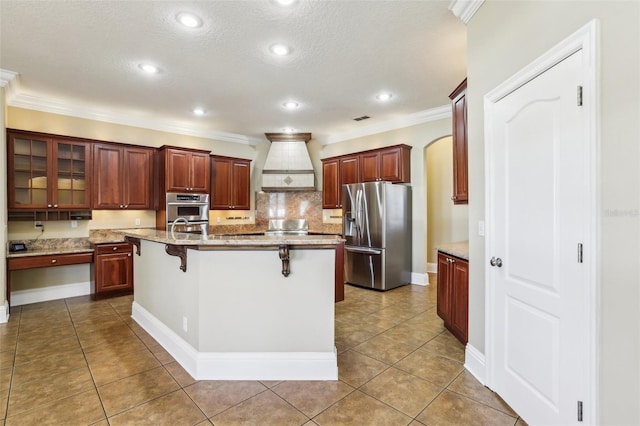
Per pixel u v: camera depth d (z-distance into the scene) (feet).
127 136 16.40
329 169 19.77
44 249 13.87
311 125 18.60
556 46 4.94
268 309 7.59
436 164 20.11
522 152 5.85
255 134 20.66
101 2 7.48
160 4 7.60
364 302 13.82
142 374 7.71
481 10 7.25
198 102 14.42
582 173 4.52
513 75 6.04
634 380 3.81
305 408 6.37
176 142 18.21
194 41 9.28
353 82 12.34
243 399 6.68
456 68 11.18
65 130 14.48
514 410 6.16
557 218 5.01
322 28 8.71
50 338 9.86
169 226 16.20
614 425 4.07
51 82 12.02
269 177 20.90
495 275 6.73
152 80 11.96
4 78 11.04
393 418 6.06
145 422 5.93
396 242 16.40
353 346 9.31
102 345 9.36
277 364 7.52
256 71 11.30
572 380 4.73
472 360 7.69
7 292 11.89
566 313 4.84
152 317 10.15
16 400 6.62
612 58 4.06
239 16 8.12
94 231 15.34
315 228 21.57
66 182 13.92
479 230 7.42
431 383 7.29
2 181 11.18
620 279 3.98
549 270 5.20
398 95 13.83
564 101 4.84
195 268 7.72
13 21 8.16
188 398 6.72
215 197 19.19
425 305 13.38
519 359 6.00
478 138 7.39
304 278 7.55
